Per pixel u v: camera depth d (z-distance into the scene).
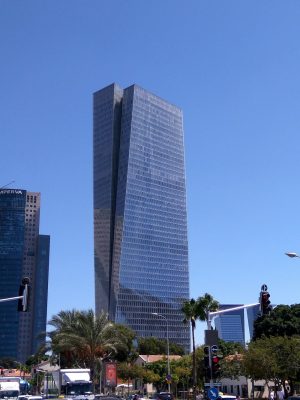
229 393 93.81
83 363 76.81
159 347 155.12
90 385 56.06
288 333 83.75
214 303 74.94
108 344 73.94
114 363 72.69
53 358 90.69
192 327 75.00
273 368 61.72
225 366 74.69
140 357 122.06
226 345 101.56
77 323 73.81
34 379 108.75
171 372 96.12
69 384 55.41
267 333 84.88
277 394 62.62
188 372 92.31
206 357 34.75
